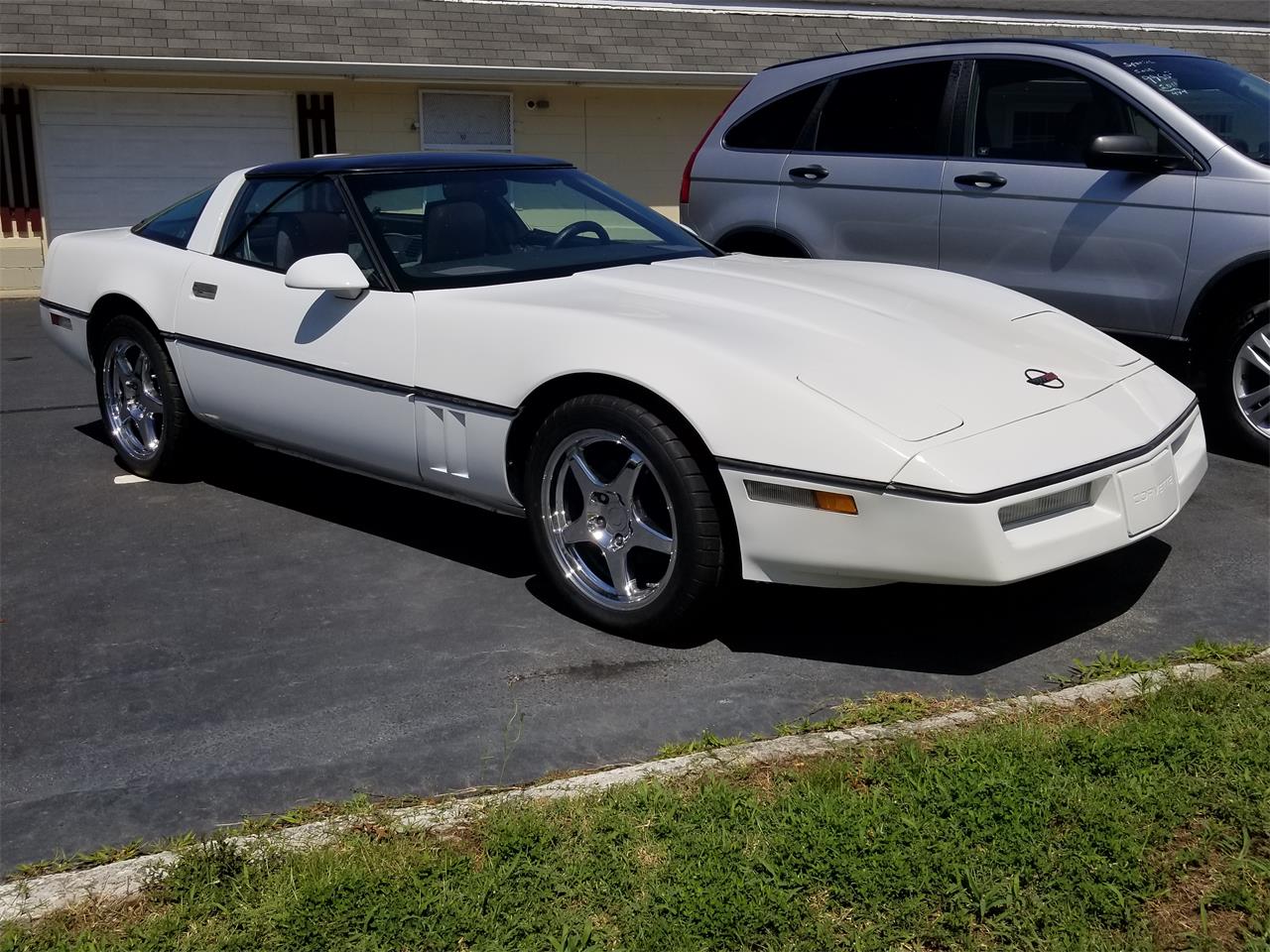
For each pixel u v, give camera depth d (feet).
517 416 13.60
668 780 10.07
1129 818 9.15
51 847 9.65
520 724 11.41
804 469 11.59
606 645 13.17
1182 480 13.26
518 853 9.02
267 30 44.37
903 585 14.56
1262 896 8.38
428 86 48.11
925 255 21.16
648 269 15.51
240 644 13.38
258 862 9.07
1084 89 19.62
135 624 13.97
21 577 15.47
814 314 13.58
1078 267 19.51
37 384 27.48
